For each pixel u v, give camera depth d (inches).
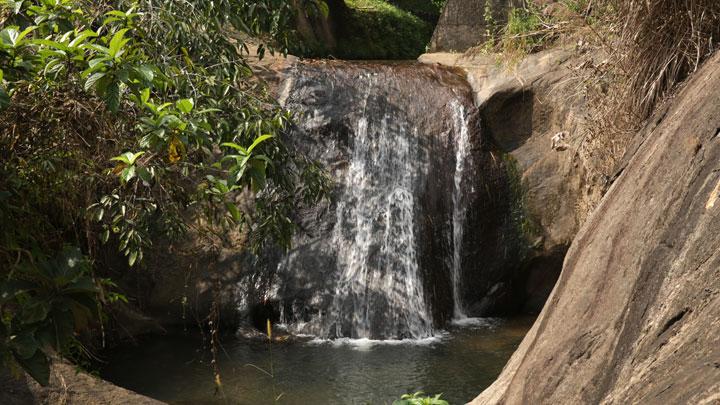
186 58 181.8
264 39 233.9
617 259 110.3
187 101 128.9
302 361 328.5
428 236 394.6
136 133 171.9
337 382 302.2
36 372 115.2
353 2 697.6
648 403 73.8
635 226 110.0
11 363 117.6
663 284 88.4
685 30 185.3
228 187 138.6
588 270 120.3
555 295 146.5
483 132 410.3
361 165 397.4
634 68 201.2
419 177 400.8
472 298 402.0
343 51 618.8
